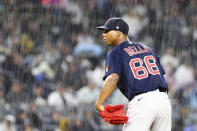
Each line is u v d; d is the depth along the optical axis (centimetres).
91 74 4016
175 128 3603
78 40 4512
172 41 4631
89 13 4759
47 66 4022
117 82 1611
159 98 1551
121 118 1535
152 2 4950
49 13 4688
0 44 4256
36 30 4547
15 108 3503
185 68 4094
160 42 4638
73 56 4306
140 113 1540
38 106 3522
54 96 3522
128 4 4884
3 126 3281
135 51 1616
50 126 3453
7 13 4619
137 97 1559
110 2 4850
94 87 3625
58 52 4291
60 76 3981
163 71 1655
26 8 4672
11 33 4488
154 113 1540
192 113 3703
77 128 3444
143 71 1576
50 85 3750
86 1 4822
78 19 4697
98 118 3519
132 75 1570
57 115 3466
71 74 4000
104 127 3469
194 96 3834
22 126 3409
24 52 4225
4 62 3928
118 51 1606
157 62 1652
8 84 3731
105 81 1549
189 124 3619
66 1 4775
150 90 1559
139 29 4694
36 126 3453
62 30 4594
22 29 4550
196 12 4962
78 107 3534
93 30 4628
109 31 1648
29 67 4034
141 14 4809
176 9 4934
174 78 4112
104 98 1536
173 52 4428
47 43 4434
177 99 3828
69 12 4741
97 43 4497
